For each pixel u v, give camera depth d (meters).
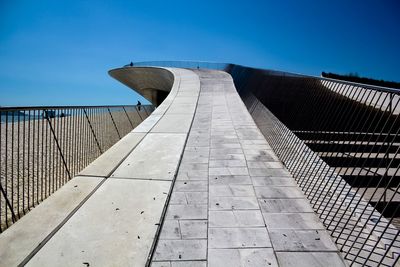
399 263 2.25
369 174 4.35
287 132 5.82
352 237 2.62
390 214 3.68
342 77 14.75
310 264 2.25
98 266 2.15
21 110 3.32
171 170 4.14
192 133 6.29
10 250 2.29
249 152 5.01
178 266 2.20
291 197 3.38
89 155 6.22
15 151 7.93
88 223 2.71
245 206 3.15
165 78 26.08
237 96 11.45
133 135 6.05
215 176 3.98
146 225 2.72
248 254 2.36
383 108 7.16
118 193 3.38
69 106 4.85
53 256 2.24
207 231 2.68
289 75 9.75
